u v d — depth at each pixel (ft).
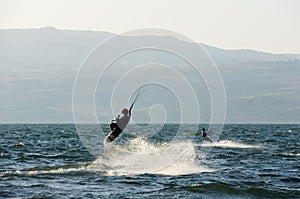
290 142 495.41
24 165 244.22
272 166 250.16
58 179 192.03
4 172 209.36
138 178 194.29
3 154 310.04
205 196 163.84
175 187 175.94
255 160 281.33
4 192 166.40
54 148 372.58
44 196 160.15
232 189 173.37
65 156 290.15
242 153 330.75
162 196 162.50
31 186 177.58
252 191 172.45
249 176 210.59
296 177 209.56
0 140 515.50
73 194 164.14
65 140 513.45
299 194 170.91
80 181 187.73
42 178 193.98
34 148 374.63
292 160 283.38
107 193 166.40
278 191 174.09
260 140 531.91
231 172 220.43
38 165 242.58
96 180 189.78
